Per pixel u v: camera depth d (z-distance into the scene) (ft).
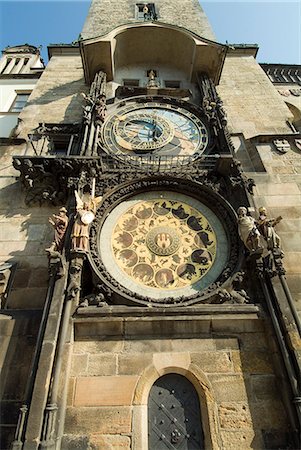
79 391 22.88
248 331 25.52
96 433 21.35
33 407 20.17
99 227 30.81
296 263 30.86
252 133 48.65
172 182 34.22
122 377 23.56
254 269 27.76
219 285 27.50
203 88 49.70
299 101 79.97
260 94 58.08
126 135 41.57
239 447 21.01
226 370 23.90
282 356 23.08
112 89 52.85
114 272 28.71
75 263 26.78
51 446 18.97
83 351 24.53
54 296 24.95
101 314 25.08
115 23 73.46
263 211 31.32
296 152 42.11
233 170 35.01
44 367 21.68
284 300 25.31
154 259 29.96
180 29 53.83
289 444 21.11
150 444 21.74
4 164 41.45
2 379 23.63
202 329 25.39
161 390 23.80
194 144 41.06
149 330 25.21
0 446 21.02
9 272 30.12
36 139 44.70
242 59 69.31
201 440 21.94
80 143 40.40
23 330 25.79
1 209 36.35
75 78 60.54
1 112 66.23
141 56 58.39
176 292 27.91
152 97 46.93
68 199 34.14
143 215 32.81
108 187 34.27
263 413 22.26
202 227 32.04
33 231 34.27
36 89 57.57
